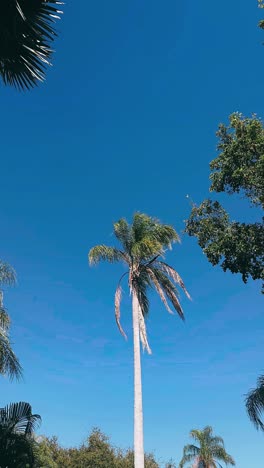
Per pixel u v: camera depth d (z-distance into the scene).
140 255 23.95
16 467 15.42
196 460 42.41
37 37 7.61
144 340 23.06
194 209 15.59
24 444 15.95
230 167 14.21
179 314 24.14
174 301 24.36
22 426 16.72
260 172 13.34
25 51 7.64
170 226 25.22
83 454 39.78
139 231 25.12
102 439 42.03
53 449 39.72
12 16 7.16
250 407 20.75
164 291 24.48
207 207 15.30
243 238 14.02
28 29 7.49
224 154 14.48
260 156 13.29
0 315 17.23
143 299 24.78
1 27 7.27
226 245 14.24
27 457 15.94
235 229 14.34
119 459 41.00
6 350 17.05
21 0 7.29
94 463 39.12
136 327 23.38
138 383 22.06
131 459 41.62
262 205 13.84
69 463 38.72
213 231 14.93
